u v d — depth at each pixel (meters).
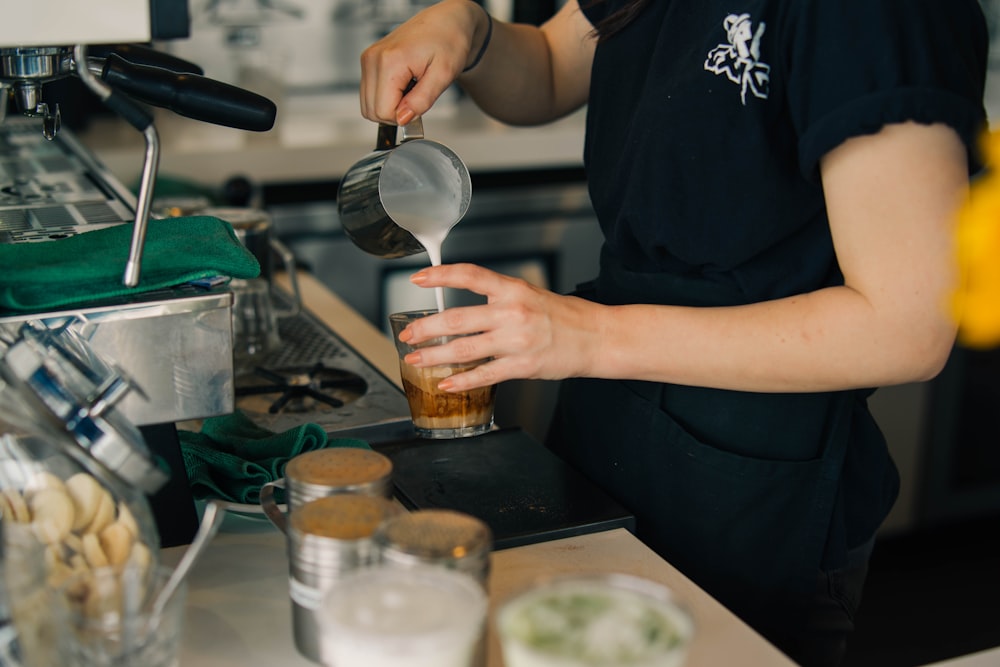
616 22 1.22
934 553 2.89
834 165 0.95
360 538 0.80
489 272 1.00
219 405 0.97
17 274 0.90
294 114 3.01
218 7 2.88
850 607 1.23
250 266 0.97
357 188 1.18
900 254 0.93
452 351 1.00
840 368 0.98
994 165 2.11
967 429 2.92
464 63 1.26
